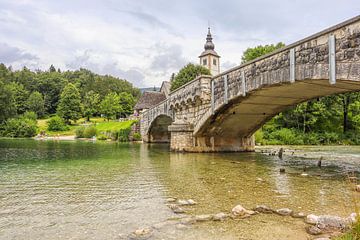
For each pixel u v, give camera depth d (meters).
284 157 22.48
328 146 42.09
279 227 6.27
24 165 17.02
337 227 5.98
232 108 20.86
